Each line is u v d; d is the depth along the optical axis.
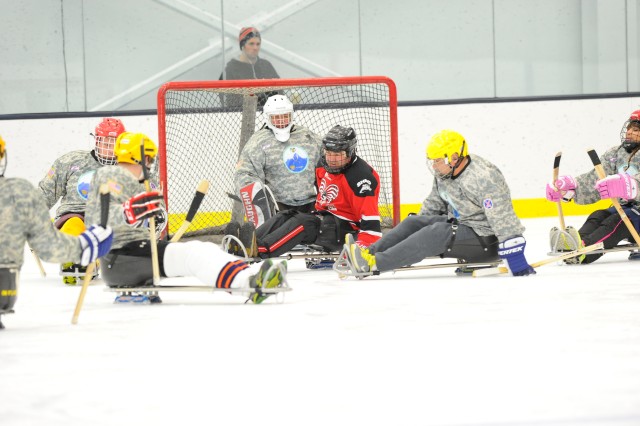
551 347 9.23
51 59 27.36
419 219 15.79
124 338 10.23
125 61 27.70
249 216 18.08
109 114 26.53
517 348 9.21
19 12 27.12
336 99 27.41
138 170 12.92
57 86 27.42
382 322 10.93
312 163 18.59
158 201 11.95
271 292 12.45
